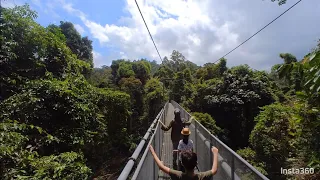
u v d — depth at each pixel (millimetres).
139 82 37344
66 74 7863
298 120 4156
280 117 8602
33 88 5961
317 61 1745
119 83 38344
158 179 3984
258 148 9367
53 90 6086
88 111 6949
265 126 9180
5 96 6152
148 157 2662
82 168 5113
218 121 23297
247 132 21516
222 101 22516
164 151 6199
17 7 6980
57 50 8008
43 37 7566
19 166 4000
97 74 51906
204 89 26250
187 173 2068
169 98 39844
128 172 1713
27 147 4711
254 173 1835
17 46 6762
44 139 5191
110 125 17500
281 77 2295
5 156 3773
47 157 4684
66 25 39000
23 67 7043
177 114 4219
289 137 8047
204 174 2109
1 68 6418
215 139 3375
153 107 35844
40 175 3939
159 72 54094
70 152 5434
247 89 22125
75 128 6266
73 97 6629
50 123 6016
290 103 11500
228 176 2654
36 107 5500
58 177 4410
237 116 22547
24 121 5180
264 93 21250
